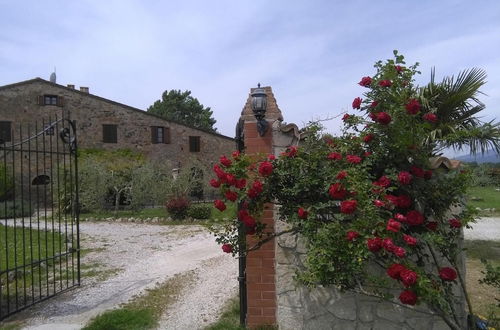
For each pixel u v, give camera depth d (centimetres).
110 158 2289
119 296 525
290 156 331
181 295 529
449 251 304
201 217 1381
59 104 2211
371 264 343
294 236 369
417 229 297
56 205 1611
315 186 318
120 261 751
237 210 357
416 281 253
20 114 2123
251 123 383
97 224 1323
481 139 478
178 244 927
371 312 354
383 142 308
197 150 2592
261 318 383
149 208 1712
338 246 274
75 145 550
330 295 362
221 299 505
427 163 303
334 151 323
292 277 340
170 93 5131
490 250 786
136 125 2408
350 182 281
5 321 435
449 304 290
